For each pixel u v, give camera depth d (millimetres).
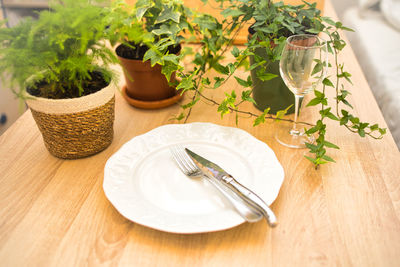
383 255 491
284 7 726
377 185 611
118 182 598
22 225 543
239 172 628
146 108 835
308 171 646
